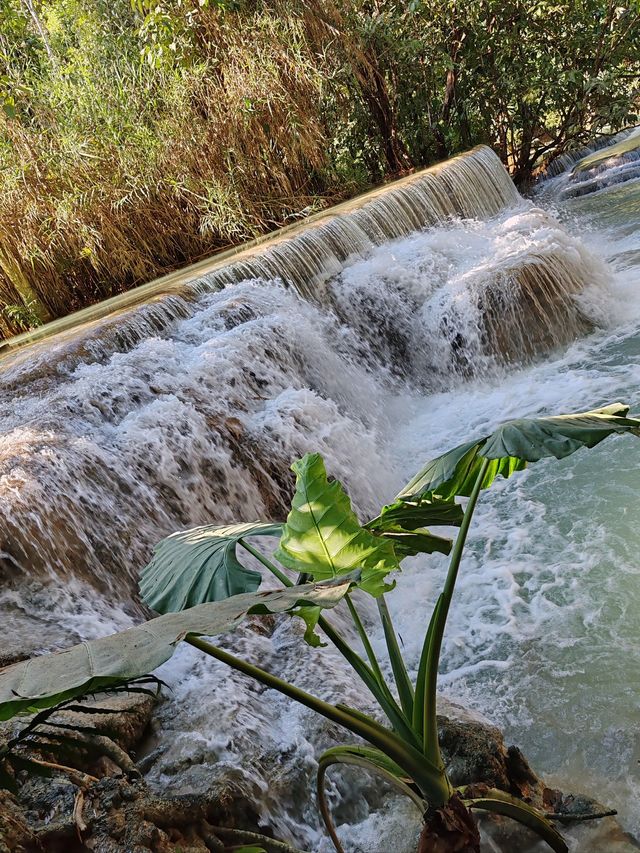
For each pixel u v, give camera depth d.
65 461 4.33
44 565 3.85
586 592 3.89
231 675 3.27
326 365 6.54
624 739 2.98
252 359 5.93
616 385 6.12
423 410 6.97
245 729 2.95
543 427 2.20
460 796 2.43
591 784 2.84
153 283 8.52
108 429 4.95
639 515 4.34
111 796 2.51
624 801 2.72
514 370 7.03
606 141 16.17
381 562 2.22
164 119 10.15
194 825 2.50
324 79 11.58
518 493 4.94
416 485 2.31
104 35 10.65
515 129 15.13
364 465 5.66
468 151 12.02
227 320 6.42
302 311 7.03
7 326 8.78
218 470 4.98
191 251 9.88
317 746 2.93
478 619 3.93
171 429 4.95
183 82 10.24
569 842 2.54
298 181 11.09
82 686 1.57
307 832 2.73
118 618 3.83
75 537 4.05
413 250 8.27
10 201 8.78
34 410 5.03
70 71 10.27
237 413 5.49
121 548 4.21
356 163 12.65
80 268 9.20
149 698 3.07
